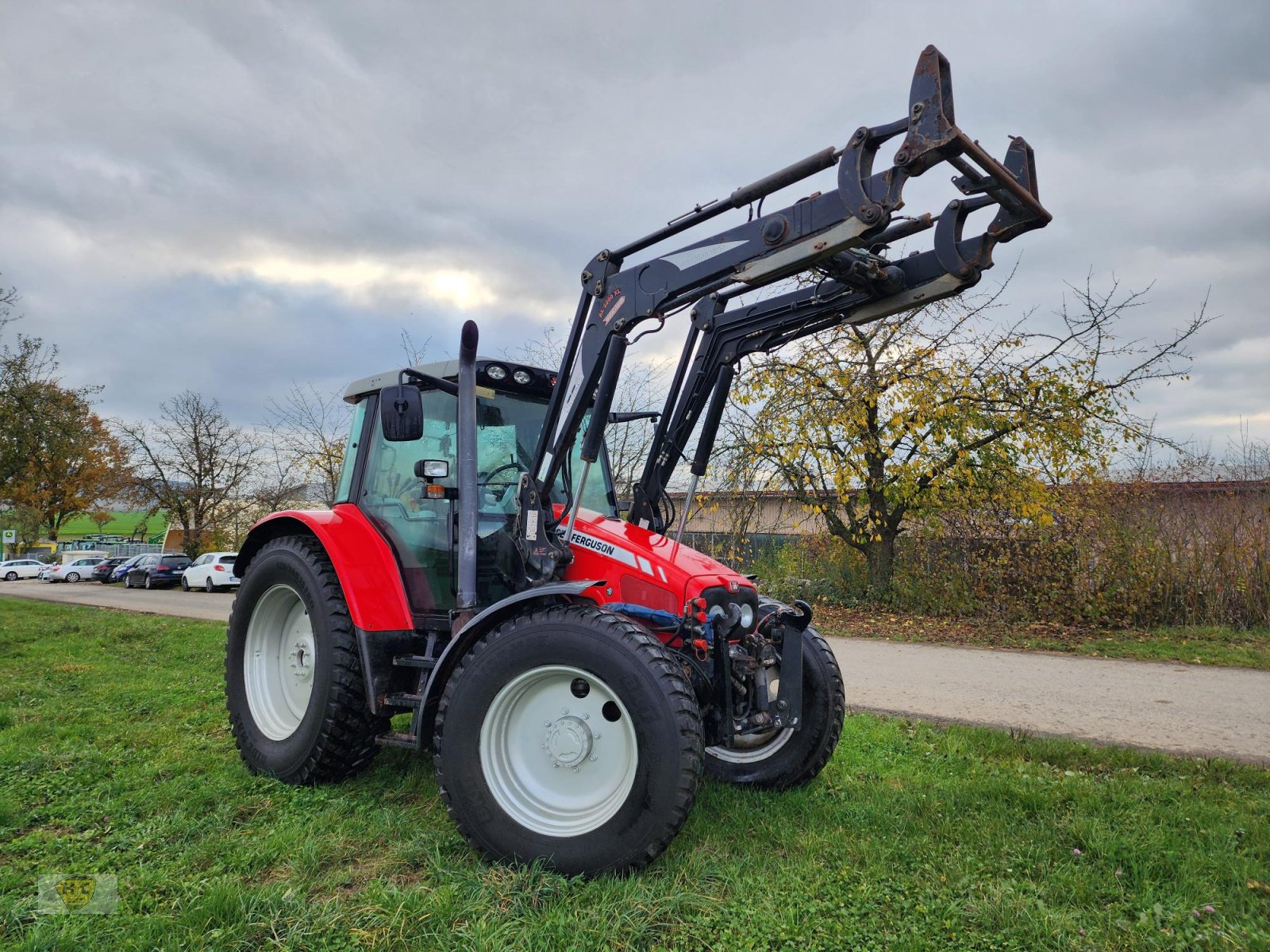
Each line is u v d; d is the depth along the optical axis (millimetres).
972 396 11453
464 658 3564
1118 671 8180
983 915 2805
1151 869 3164
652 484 4680
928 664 8656
